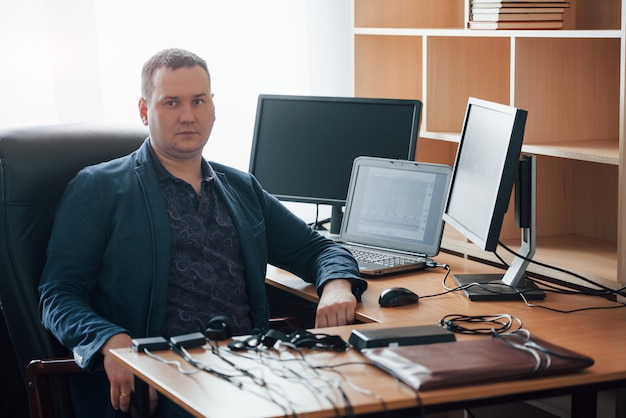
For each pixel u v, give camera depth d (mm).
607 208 2748
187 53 2387
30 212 2295
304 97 2941
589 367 1676
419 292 2328
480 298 2223
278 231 2547
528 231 2256
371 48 3193
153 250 2250
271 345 1812
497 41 3025
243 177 2531
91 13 3125
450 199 2498
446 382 1534
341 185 2885
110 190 2287
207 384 1591
